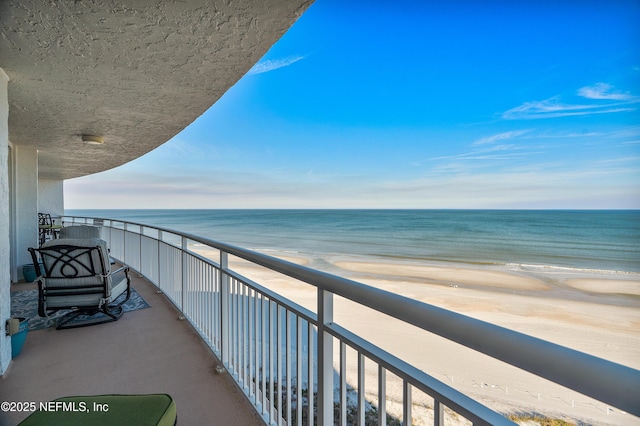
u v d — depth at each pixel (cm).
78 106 320
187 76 251
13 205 498
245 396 196
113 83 264
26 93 285
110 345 277
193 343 281
